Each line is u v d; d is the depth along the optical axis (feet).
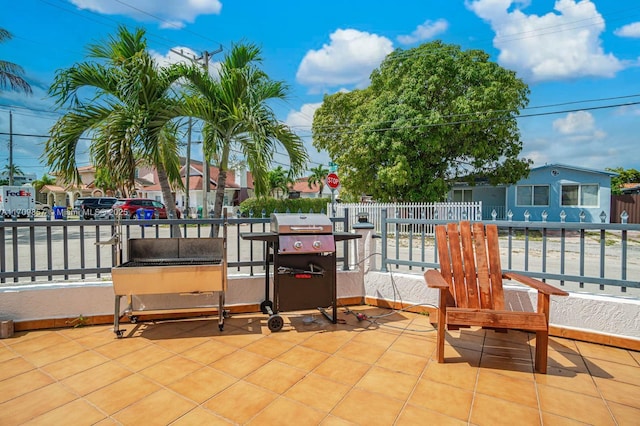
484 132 47.98
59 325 11.65
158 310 11.86
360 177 52.75
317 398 7.61
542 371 8.75
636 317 10.01
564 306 10.99
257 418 6.87
